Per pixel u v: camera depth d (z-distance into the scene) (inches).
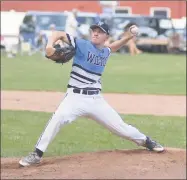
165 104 2003.0
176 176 825.5
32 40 4638.3
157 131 1469.0
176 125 1558.8
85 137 1384.1
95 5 5826.8
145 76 2935.5
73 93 920.3
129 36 975.0
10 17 4859.7
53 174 851.4
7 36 4571.9
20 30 4643.2
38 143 933.2
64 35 890.7
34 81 2655.0
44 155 1138.0
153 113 1782.7
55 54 874.1
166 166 883.4
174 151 1009.5
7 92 2262.6
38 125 1545.3
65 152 1190.3
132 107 1915.6
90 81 917.8
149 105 1967.3
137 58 4148.6
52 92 2278.5
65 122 923.4
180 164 898.1
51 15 4682.6
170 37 4741.6
